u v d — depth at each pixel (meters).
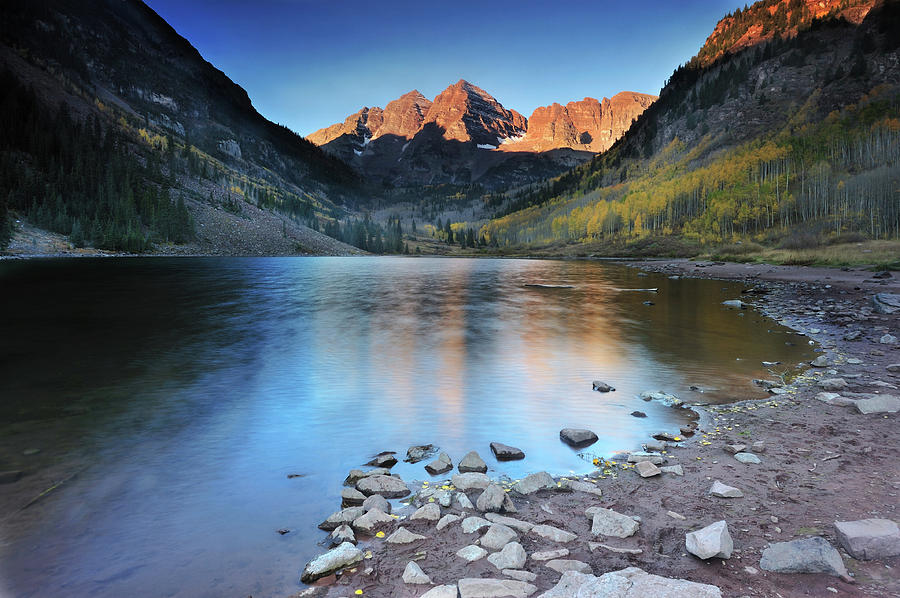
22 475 7.85
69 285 47.00
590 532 5.88
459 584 4.54
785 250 92.06
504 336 22.72
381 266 107.06
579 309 32.72
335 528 6.17
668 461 8.36
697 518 6.11
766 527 5.72
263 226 197.38
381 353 18.84
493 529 5.78
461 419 11.05
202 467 8.28
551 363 16.97
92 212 142.50
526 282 59.72
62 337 21.67
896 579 4.37
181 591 4.83
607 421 10.86
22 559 5.43
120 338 21.59
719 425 10.28
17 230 119.12
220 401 12.41
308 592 4.70
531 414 11.41
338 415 11.32
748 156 184.62
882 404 10.52
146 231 151.75
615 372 15.55
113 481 7.65
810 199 134.12
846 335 19.67
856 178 130.75
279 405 12.11
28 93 196.12
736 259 89.31
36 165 155.88
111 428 10.24
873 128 165.88
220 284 52.50
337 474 8.08
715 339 20.91
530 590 4.44
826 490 6.71
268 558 5.48
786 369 15.30
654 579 4.16
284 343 21.00
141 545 5.75
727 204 147.00
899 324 21.36
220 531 6.13
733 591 4.32
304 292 46.06
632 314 29.75
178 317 28.48
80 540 5.86
